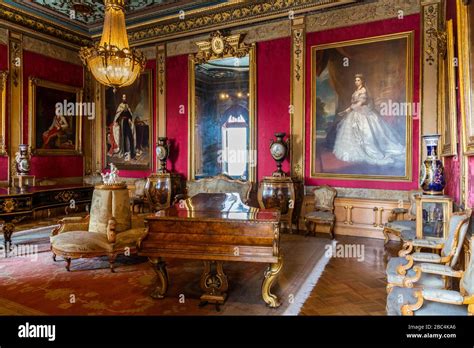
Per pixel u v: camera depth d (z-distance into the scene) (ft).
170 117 29.25
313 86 23.41
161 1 25.09
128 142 31.24
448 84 14.97
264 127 25.29
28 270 15.01
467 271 7.82
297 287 13.08
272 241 10.60
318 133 23.40
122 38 17.98
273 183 22.36
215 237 10.95
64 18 28.12
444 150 16.26
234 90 26.48
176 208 13.76
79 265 15.79
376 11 21.40
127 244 15.31
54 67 29.45
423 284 9.51
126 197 16.52
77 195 20.54
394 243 20.02
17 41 26.63
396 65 20.92
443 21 17.81
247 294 12.39
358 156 22.12
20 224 24.93
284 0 23.67
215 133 27.37
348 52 22.26
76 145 31.53
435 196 12.51
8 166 26.32
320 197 22.59
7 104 26.17
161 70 29.40
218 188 25.85
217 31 26.09
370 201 21.54
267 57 25.03
